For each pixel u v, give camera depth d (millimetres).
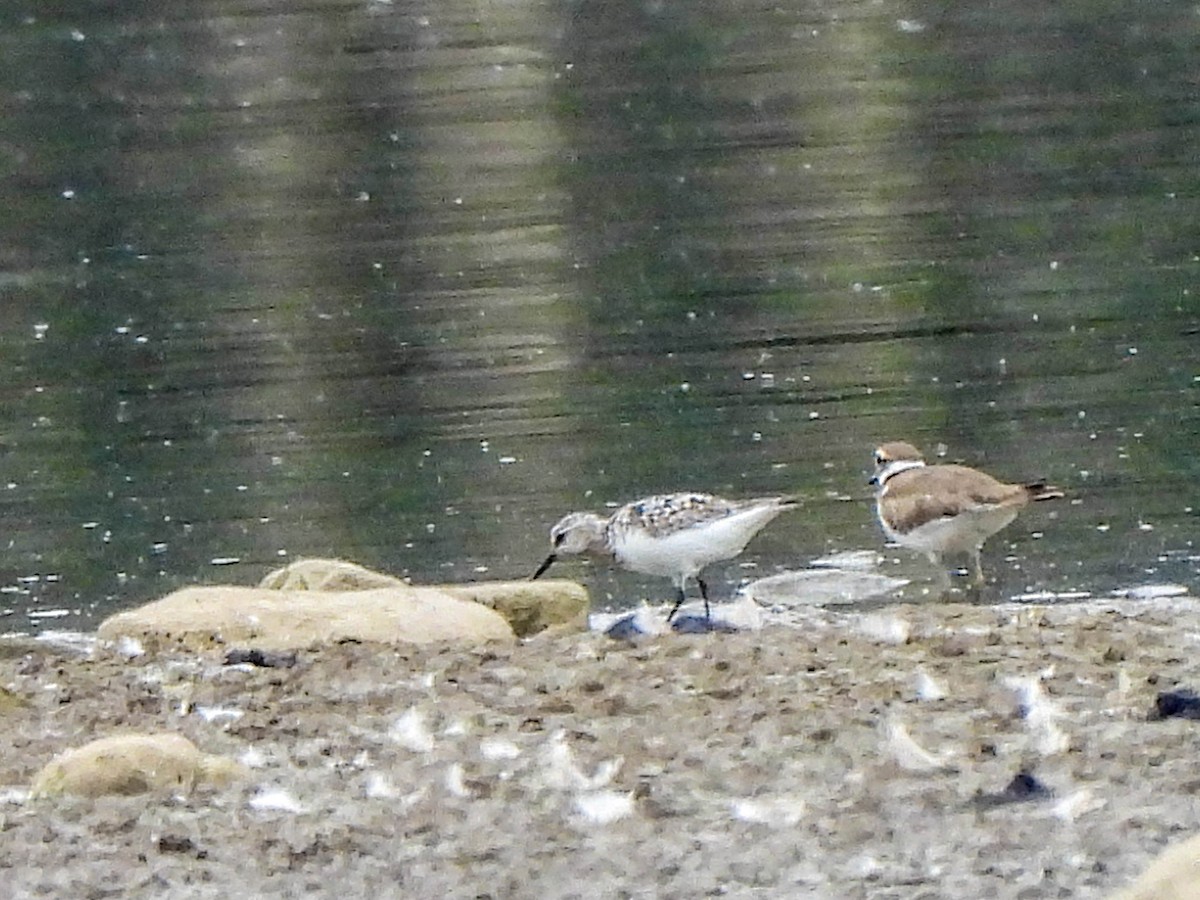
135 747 8719
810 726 9266
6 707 10406
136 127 30250
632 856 7641
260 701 10328
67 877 7605
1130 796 7977
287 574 12891
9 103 31781
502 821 8125
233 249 24406
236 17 35656
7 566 14984
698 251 23297
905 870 7309
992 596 13211
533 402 18469
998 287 21219
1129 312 20156
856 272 22266
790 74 31609
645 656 10914
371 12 35688
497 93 31266
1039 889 7027
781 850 7609
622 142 28578
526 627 12578
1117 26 33188
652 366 19250
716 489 15836
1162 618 11625
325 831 8023
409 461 16906
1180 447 16203
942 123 28484
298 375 19609
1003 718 9266
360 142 29188
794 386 18484
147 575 14727
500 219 25250
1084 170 25922
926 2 35156
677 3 35938
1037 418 17172
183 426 18203
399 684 10547
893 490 13398
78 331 21328
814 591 13516
